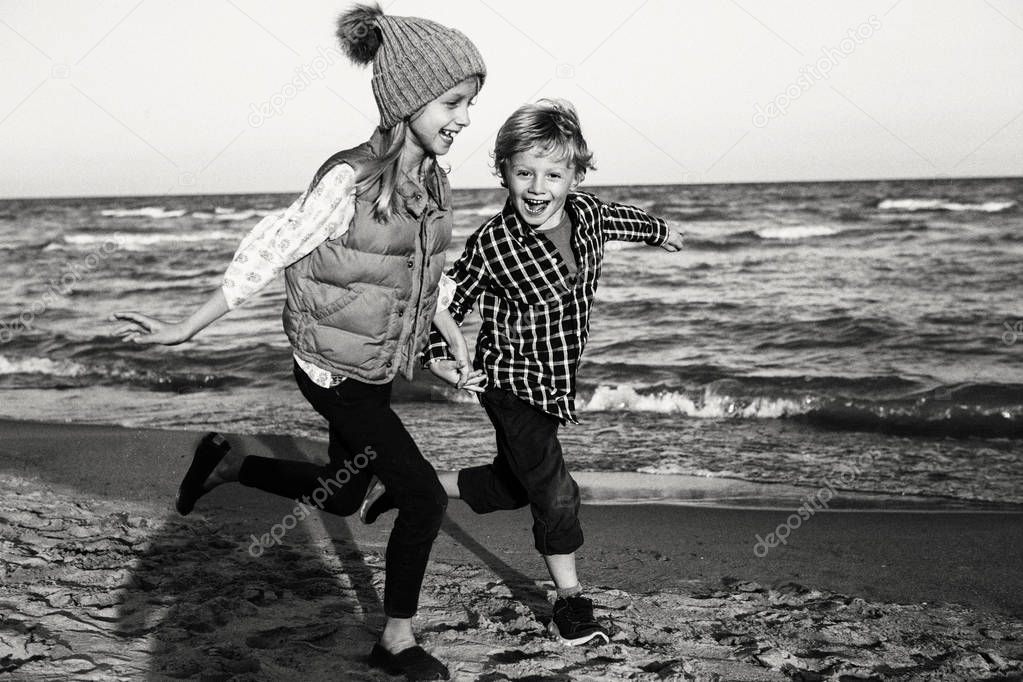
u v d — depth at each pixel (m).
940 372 10.27
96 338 13.78
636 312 14.80
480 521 5.03
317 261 2.36
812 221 26.17
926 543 4.77
